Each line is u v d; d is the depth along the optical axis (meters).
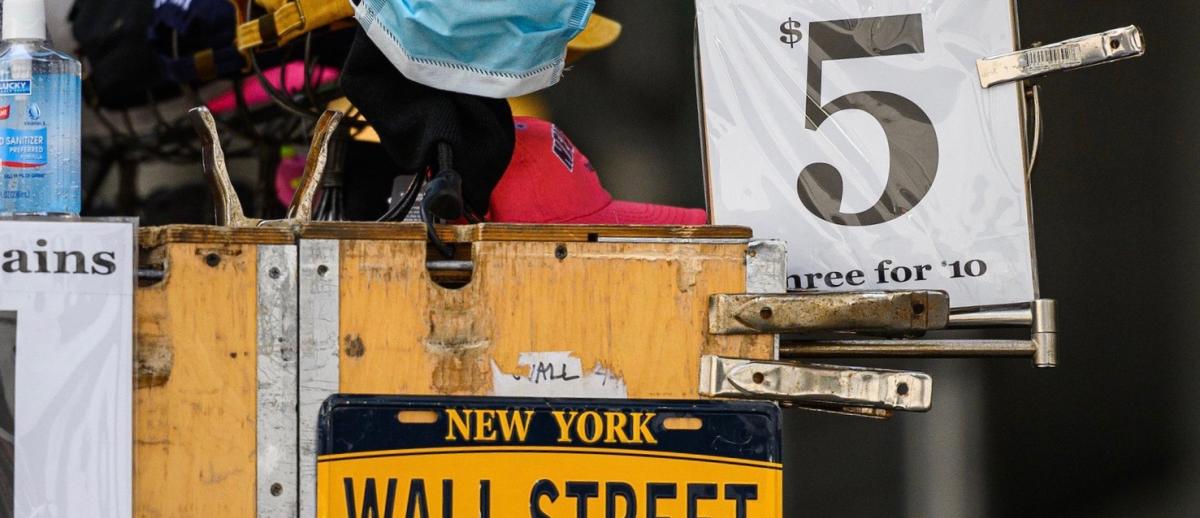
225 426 2.29
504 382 2.30
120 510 2.26
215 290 2.29
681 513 2.29
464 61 2.53
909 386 2.30
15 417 2.25
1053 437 4.55
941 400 4.59
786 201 2.64
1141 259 4.50
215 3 3.81
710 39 2.68
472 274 2.30
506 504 2.29
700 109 2.67
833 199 2.64
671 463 2.29
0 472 2.25
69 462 2.26
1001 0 2.63
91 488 2.26
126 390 2.26
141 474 2.29
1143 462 4.50
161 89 4.09
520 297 2.29
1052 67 2.60
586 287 2.30
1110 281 4.52
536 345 2.30
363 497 2.29
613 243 2.30
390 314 2.29
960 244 2.61
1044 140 4.50
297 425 2.30
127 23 3.95
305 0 3.05
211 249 2.29
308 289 2.29
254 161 4.29
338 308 2.29
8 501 2.25
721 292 2.31
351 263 2.29
